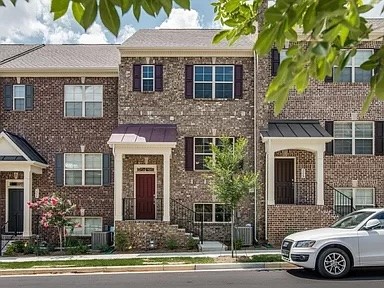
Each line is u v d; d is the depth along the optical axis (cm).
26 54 2350
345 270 1231
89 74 2183
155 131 2033
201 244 1900
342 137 2097
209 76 2108
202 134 2098
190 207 2075
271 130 2017
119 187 1933
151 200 2080
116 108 2186
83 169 2184
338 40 206
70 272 1447
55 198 1922
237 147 1708
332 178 2081
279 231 1936
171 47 2075
